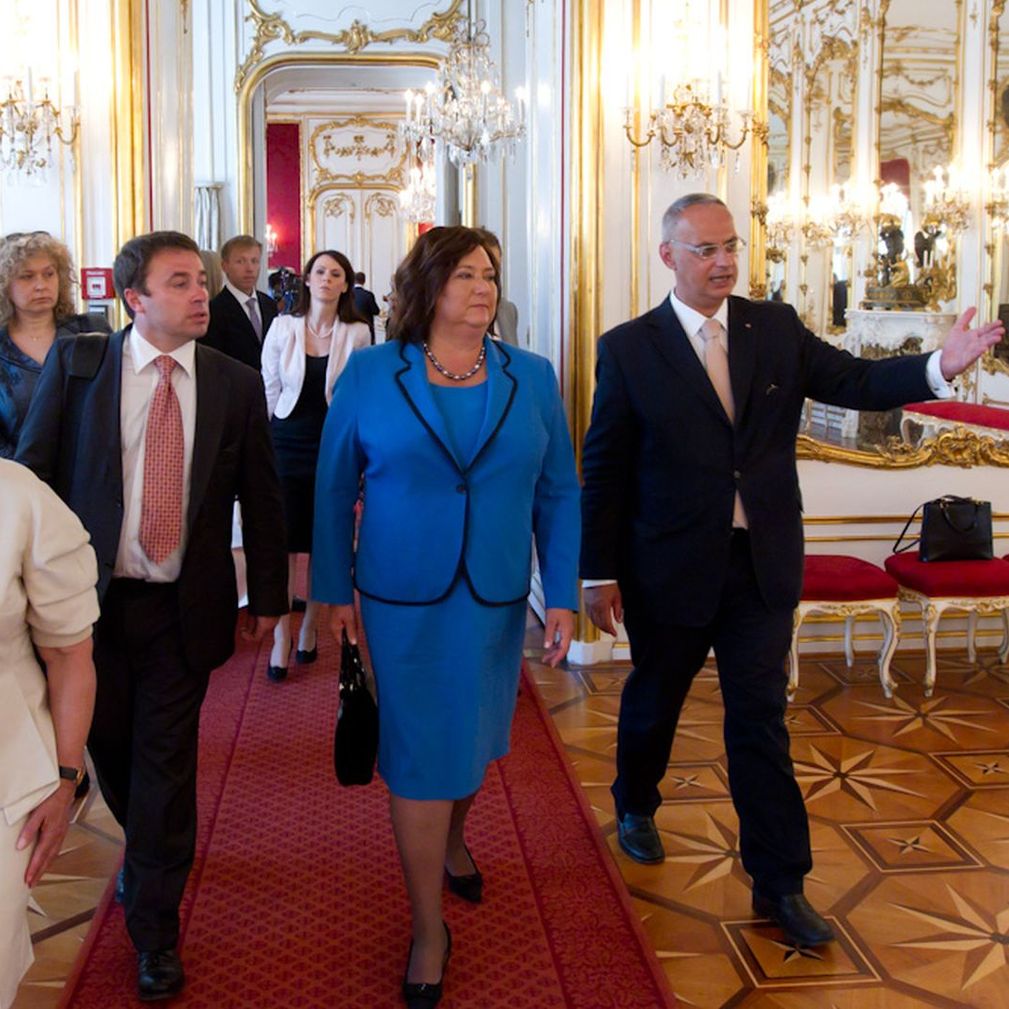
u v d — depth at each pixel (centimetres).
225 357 290
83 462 271
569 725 466
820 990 283
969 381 569
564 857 350
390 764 274
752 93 529
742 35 526
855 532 566
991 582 500
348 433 277
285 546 297
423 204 1534
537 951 297
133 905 278
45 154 555
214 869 342
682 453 302
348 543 284
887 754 438
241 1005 275
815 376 308
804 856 304
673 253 305
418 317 274
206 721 467
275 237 1830
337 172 1823
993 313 575
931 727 466
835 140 561
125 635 275
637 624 323
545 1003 275
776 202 555
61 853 358
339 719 273
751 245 541
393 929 309
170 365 275
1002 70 569
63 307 372
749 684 302
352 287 522
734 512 303
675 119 522
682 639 315
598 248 529
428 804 271
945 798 398
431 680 271
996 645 576
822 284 567
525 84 884
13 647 182
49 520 182
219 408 280
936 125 568
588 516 317
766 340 306
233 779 409
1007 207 573
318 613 547
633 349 309
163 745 278
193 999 277
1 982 172
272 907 320
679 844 361
